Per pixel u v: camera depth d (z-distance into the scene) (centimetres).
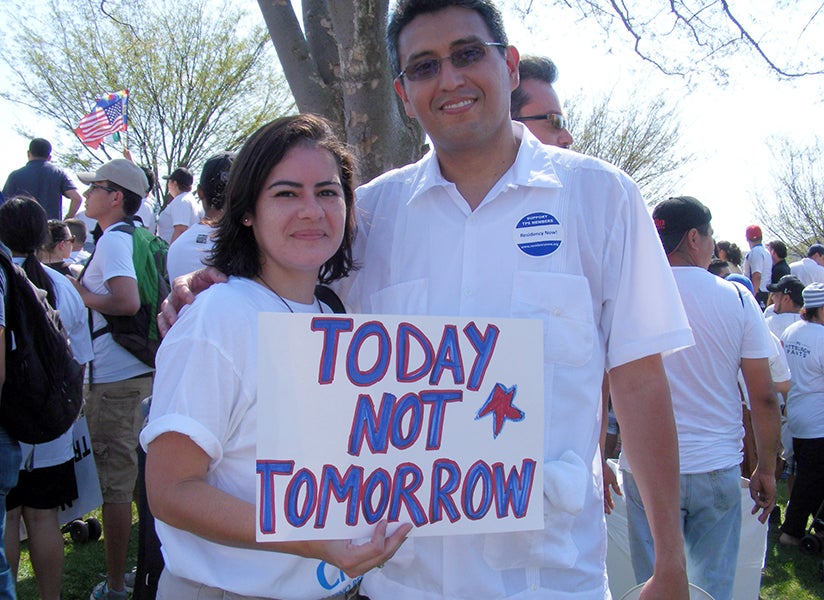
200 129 2012
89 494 352
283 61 375
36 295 287
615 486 315
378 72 329
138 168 412
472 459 149
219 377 146
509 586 161
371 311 182
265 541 139
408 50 166
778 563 488
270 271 166
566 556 162
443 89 162
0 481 279
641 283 165
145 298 386
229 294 154
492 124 164
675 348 164
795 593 442
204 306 151
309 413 142
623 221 166
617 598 319
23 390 279
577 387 163
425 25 163
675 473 163
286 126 161
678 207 311
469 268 167
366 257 186
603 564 173
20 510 339
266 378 140
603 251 166
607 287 167
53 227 502
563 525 162
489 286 166
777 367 396
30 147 732
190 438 143
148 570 214
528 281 163
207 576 159
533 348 152
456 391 149
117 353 382
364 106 331
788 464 586
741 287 302
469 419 149
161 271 398
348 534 143
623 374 168
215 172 298
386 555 140
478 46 162
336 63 375
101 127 1141
